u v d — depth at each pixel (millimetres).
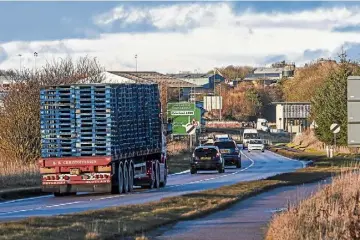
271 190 49875
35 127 77438
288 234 23953
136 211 34312
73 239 25188
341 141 114312
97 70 101438
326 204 27672
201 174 76312
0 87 82938
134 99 55000
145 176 56344
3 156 77188
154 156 59938
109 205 41031
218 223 31625
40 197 49531
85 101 50438
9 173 59281
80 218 30766
